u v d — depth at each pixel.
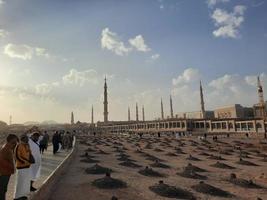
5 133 45.72
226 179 18.08
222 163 23.52
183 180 17.22
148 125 109.12
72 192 13.00
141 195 13.12
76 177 16.64
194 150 36.81
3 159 7.33
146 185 15.22
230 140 52.38
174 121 93.94
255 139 53.66
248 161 26.05
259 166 24.06
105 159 26.19
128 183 15.49
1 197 7.27
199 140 52.97
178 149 36.97
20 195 8.21
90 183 14.96
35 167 9.66
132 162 24.36
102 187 14.03
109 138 64.50
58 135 24.45
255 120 67.44
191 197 13.19
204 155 31.52
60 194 12.56
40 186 10.53
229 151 35.62
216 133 72.62
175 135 67.94
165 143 46.97
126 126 125.75
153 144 46.31
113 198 11.30
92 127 146.00
